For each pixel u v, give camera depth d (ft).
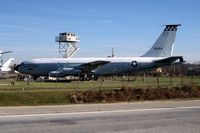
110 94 118.52
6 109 79.05
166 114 69.62
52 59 253.24
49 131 48.21
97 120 60.29
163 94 127.44
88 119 61.67
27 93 107.34
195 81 209.15
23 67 253.03
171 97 127.44
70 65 250.16
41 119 61.46
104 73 253.65
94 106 87.61
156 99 122.01
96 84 172.96
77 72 248.11
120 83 184.44
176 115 67.87
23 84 174.40
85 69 249.96
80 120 60.29
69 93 112.88
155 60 254.88
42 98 106.83
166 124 55.21
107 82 201.67
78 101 110.93
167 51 263.90
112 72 254.06
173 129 49.85
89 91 116.88
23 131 48.11
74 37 367.86
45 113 71.05
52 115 67.77
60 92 112.57
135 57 257.34
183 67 365.40
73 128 51.06
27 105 96.12
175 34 263.49
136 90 125.29
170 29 263.08
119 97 118.52
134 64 253.85
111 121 58.95
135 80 231.30
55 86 150.10
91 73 252.42
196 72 350.43
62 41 364.99
